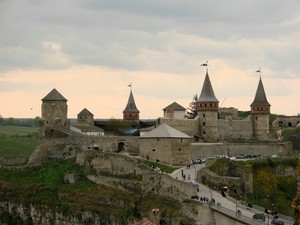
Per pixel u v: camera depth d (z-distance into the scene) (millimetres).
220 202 171125
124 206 199875
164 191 190625
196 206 165875
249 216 151500
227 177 193250
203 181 198000
